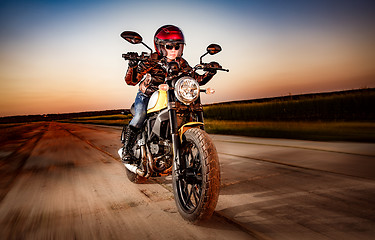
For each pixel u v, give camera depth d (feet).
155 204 10.33
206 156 7.82
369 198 9.34
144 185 13.28
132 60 9.29
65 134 60.59
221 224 8.10
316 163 14.87
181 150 9.04
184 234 7.61
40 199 11.76
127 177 14.89
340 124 33.96
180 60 10.25
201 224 8.18
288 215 8.41
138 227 8.25
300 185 11.31
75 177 15.93
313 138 25.00
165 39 9.55
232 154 19.72
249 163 16.24
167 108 9.52
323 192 10.26
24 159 24.73
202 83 10.42
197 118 9.50
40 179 15.85
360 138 22.59
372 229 7.16
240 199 10.15
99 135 51.67
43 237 7.84
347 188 10.50
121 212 9.62
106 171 17.33
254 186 11.66
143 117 11.10
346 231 7.13
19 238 7.86
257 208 9.16
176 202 9.02
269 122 46.44
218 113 73.72
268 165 15.34
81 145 35.06
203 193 7.72
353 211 8.37
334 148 18.74
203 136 8.24
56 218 9.33
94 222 8.80
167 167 10.48
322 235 7.01
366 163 14.10
